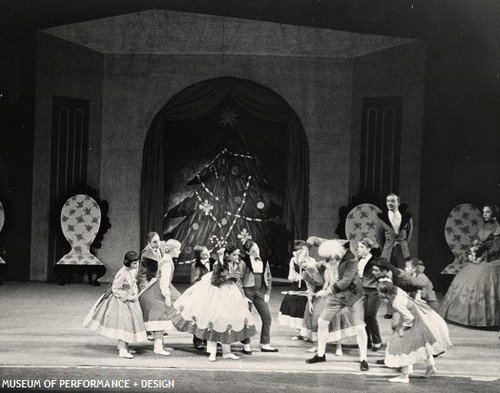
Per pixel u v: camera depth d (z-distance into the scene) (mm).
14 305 9789
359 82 13305
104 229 12828
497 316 9031
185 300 6738
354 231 12820
